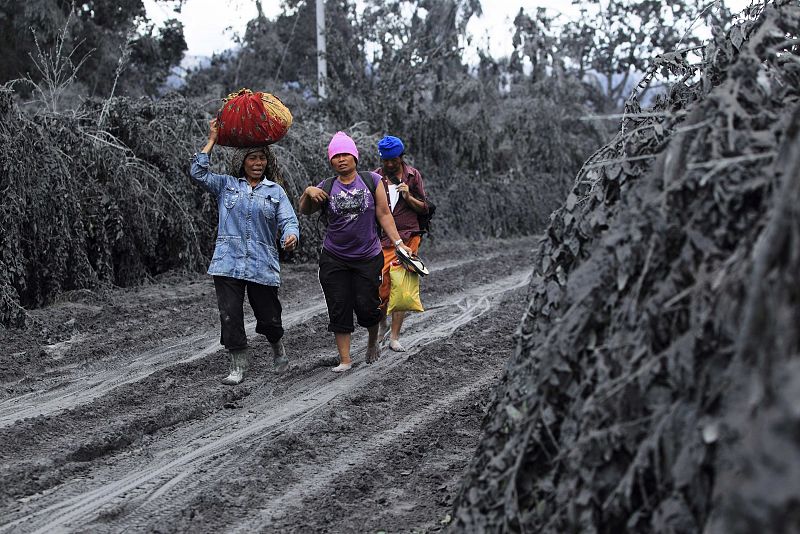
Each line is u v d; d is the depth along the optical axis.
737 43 4.29
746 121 3.32
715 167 3.14
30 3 19.48
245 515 4.67
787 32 3.73
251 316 10.01
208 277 12.70
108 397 6.71
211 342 8.74
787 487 2.10
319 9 20.83
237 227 7.16
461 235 20.95
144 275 12.20
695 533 2.74
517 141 24.55
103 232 11.32
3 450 5.50
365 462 5.48
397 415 6.48
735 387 2.53
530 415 3.59
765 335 2.44
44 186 10.12
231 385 7.18
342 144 7.27
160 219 12.34
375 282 7.45
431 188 20.06
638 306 3.26
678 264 3.15
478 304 11.24
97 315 9.80
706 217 3.15
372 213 7.37
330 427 6.10
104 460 5.49
